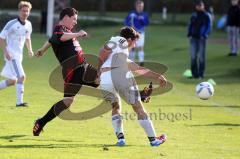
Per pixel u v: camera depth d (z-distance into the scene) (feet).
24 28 141.69
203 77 231.30
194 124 129.18
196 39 226.79
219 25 490.49
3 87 143.95
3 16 472.03
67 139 108.58
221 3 635.66
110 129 119.65
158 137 105.09
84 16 611.88
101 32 458.09
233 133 119.96
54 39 109.40
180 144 107.34
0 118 126.93
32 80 201.77
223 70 254.68
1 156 92.12
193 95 180.04
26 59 276.62
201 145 107.14
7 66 143.84
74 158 92.68
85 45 361.10
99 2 644.69
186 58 301.02
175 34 443.32
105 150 99.81
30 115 132.57
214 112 147.95
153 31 469.57
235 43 297.74
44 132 114.11
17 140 105.60
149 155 96.99
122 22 539.29
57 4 470.80
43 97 163.12
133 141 108.68
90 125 123.34
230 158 96.99
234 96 181.27
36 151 97.09
